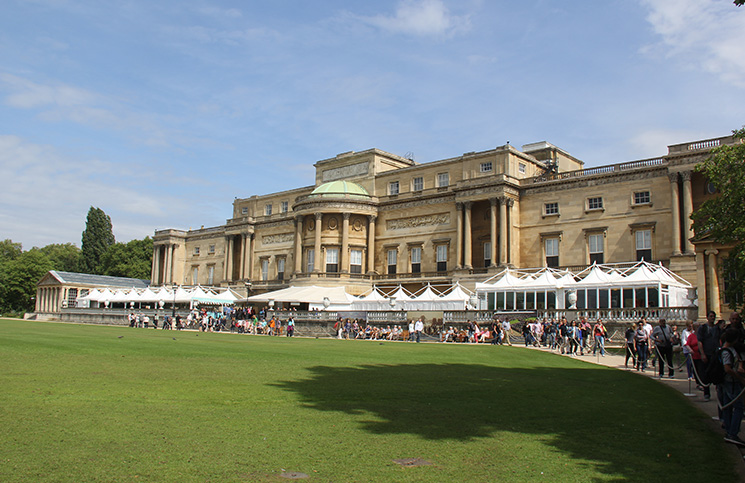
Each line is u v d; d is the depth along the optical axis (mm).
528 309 74188
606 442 16750
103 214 198250
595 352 51281
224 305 106000
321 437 15945
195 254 150750
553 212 89625
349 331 77062
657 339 33781
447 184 101312
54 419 16453
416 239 103125
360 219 107938
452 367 35094
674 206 75438
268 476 12688
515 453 15227
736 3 25672
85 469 12531
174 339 53281
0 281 170250
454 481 12891
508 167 93312
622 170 83375
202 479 12289
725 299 57562
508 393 24797
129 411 17938
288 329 76312
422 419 18703
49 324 85125
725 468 14484
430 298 80812
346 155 117688
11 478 11734
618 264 81500
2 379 22781
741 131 40750
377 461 14039
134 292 114312
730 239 40062
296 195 129500
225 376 26750
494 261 89875
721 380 17656
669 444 16719
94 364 29125
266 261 130750
